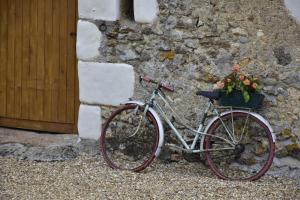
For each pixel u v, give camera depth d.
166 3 7.28
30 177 6.89
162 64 7.38
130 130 7.41
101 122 7.69
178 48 7.30
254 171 7.05
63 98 8.23
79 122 7.77
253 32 6.98
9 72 8.46
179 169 7.26
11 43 8.41
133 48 7.48
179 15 7.26
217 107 7.01
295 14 6.81
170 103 7.36
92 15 7.57
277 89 6.94
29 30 8.30
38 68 8.31
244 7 6.99
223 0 7.06
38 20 8.23
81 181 6.76
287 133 6.93
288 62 6.88
